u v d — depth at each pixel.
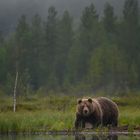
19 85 119.62
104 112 72.94
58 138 61.34
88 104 70.62
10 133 68.69
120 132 68.75
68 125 71.38
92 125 71.44
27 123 71.50
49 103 113.25
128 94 165.00
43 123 72.44
